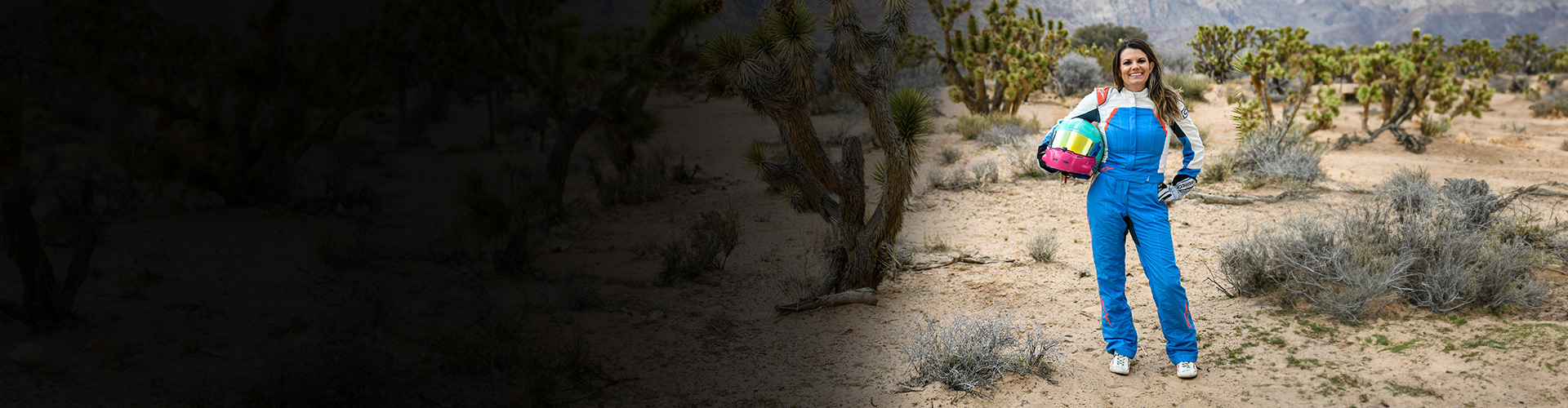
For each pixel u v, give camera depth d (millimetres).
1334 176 8922
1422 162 10086
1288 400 3221
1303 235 4762
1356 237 4824
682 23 7289
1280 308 4324
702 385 3914
